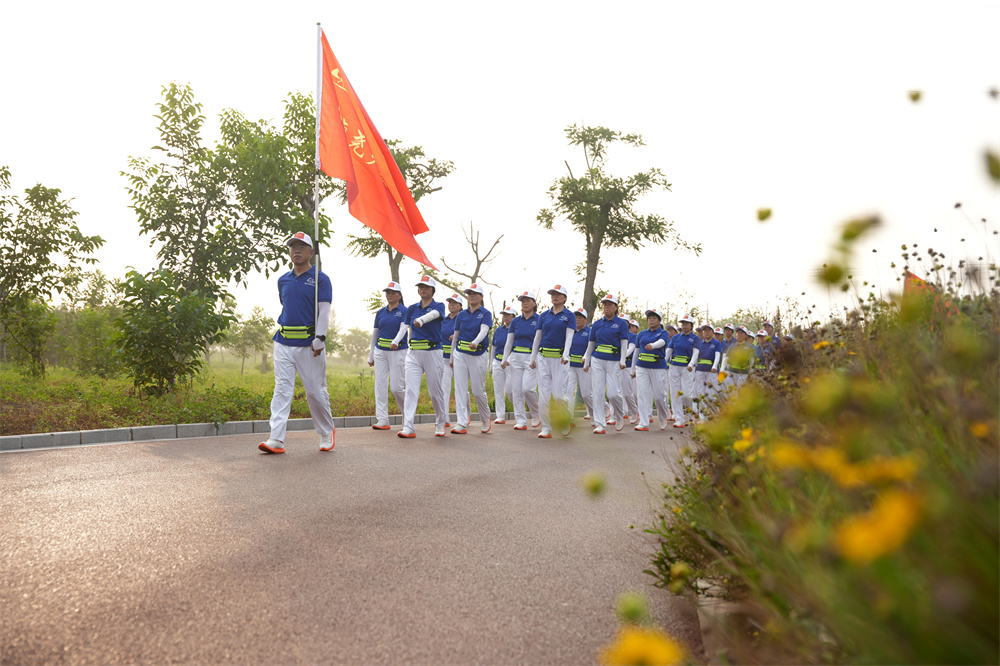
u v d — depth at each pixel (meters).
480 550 4.34
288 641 2.85
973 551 1.10
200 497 5.50
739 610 2.26
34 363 15.63
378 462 7.77
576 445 10.15
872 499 1.61
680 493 3.50
